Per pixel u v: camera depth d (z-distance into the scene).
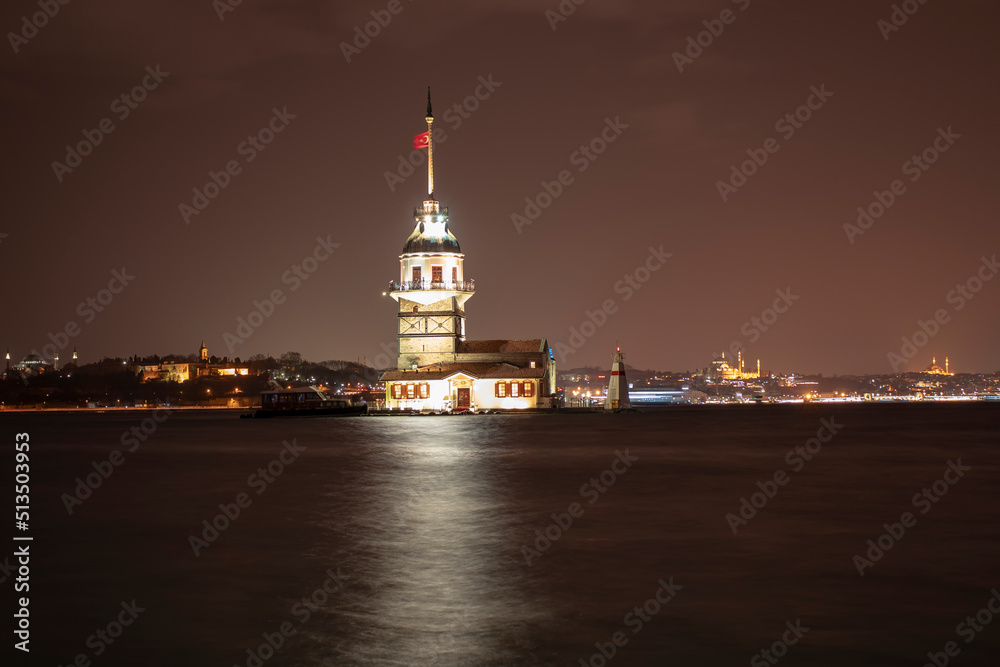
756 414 196.75
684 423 131.88
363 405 143.62
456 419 125.81
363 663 19.12
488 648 19.95
